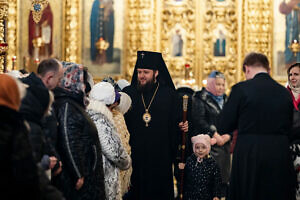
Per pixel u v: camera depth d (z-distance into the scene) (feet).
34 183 11.25
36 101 13.83
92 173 16.33
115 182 18.20
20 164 11.11
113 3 44.14
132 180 23.08
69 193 15.89
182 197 23.25
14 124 11.35
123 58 44.21
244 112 17.34
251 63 17.92
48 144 14.98
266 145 17.07
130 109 23.45
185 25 45.16
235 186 17.38
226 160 25.70
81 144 15.83
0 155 11.10
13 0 42.83
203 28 45.03
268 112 17.20
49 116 15.15
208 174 22.80
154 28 44.62
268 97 17.28
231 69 45.16
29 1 42.91
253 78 17.70
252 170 17.06
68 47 43.68
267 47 44.73
